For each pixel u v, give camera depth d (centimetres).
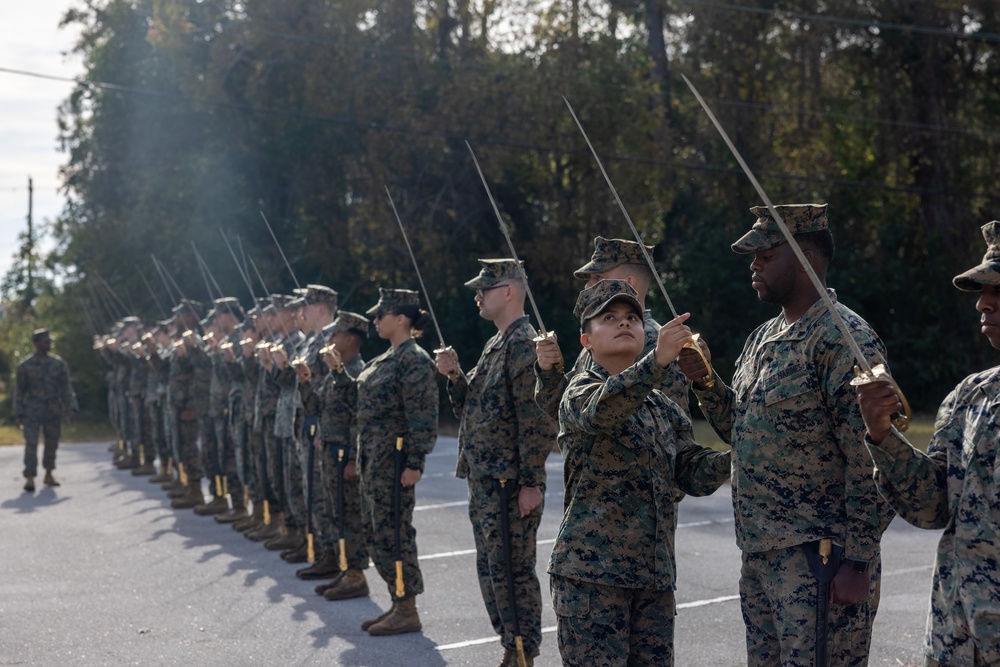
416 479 723
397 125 2656
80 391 3150
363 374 752
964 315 3089
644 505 427
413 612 732
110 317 3075
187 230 2789
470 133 2670
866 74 3123
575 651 425
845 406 389
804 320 408
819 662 390
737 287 2820
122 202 3161
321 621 768
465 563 960
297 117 2567
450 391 635
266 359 1019
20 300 3856
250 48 2686
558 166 2784
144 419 1731
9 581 920
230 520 1234
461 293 2855
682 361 429
